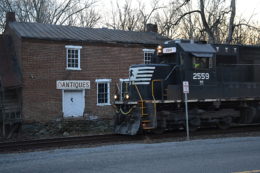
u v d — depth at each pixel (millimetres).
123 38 28531
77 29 28938
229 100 18672
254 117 20000
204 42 18344
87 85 26281
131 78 17781
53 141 15594
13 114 24484
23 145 14570
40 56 24578
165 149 12477
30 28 26266
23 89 23969
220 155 10945
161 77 17266
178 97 17141
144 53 28516
